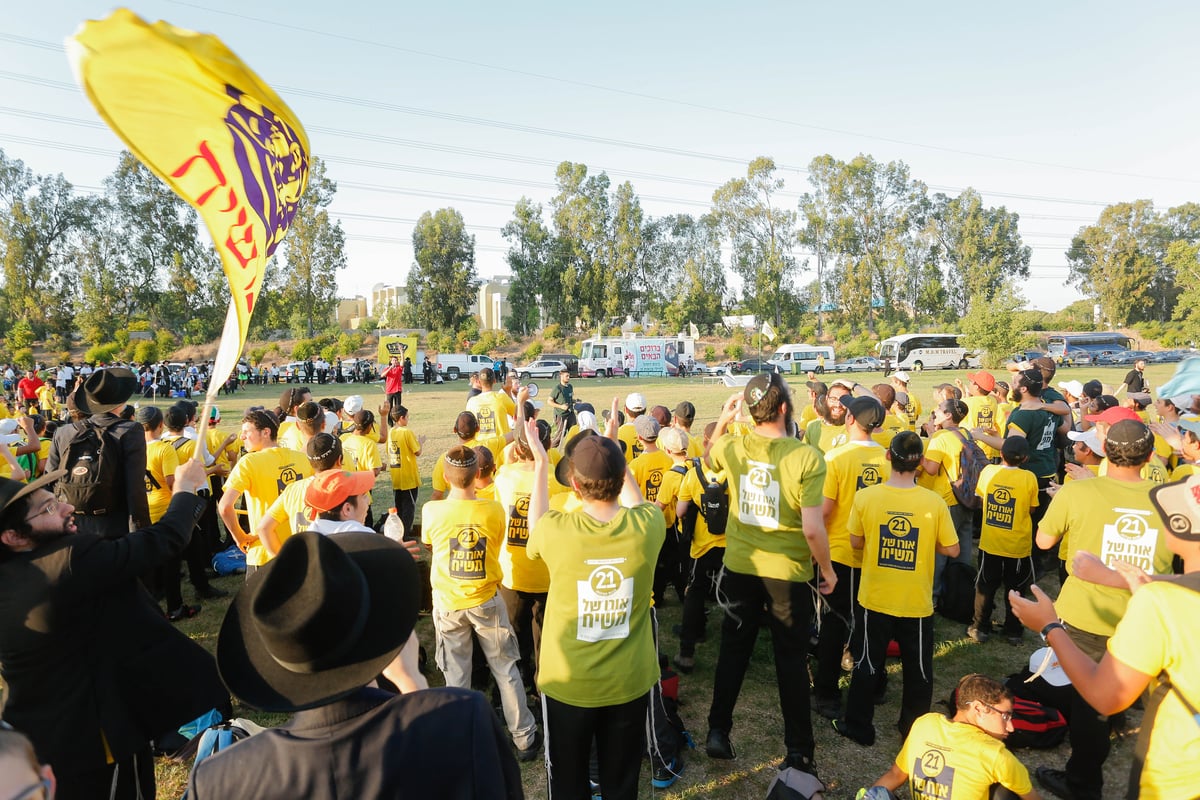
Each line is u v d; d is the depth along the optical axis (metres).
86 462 4.16
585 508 2.92
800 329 67.44
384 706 1.42
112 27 1.74
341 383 37.41
